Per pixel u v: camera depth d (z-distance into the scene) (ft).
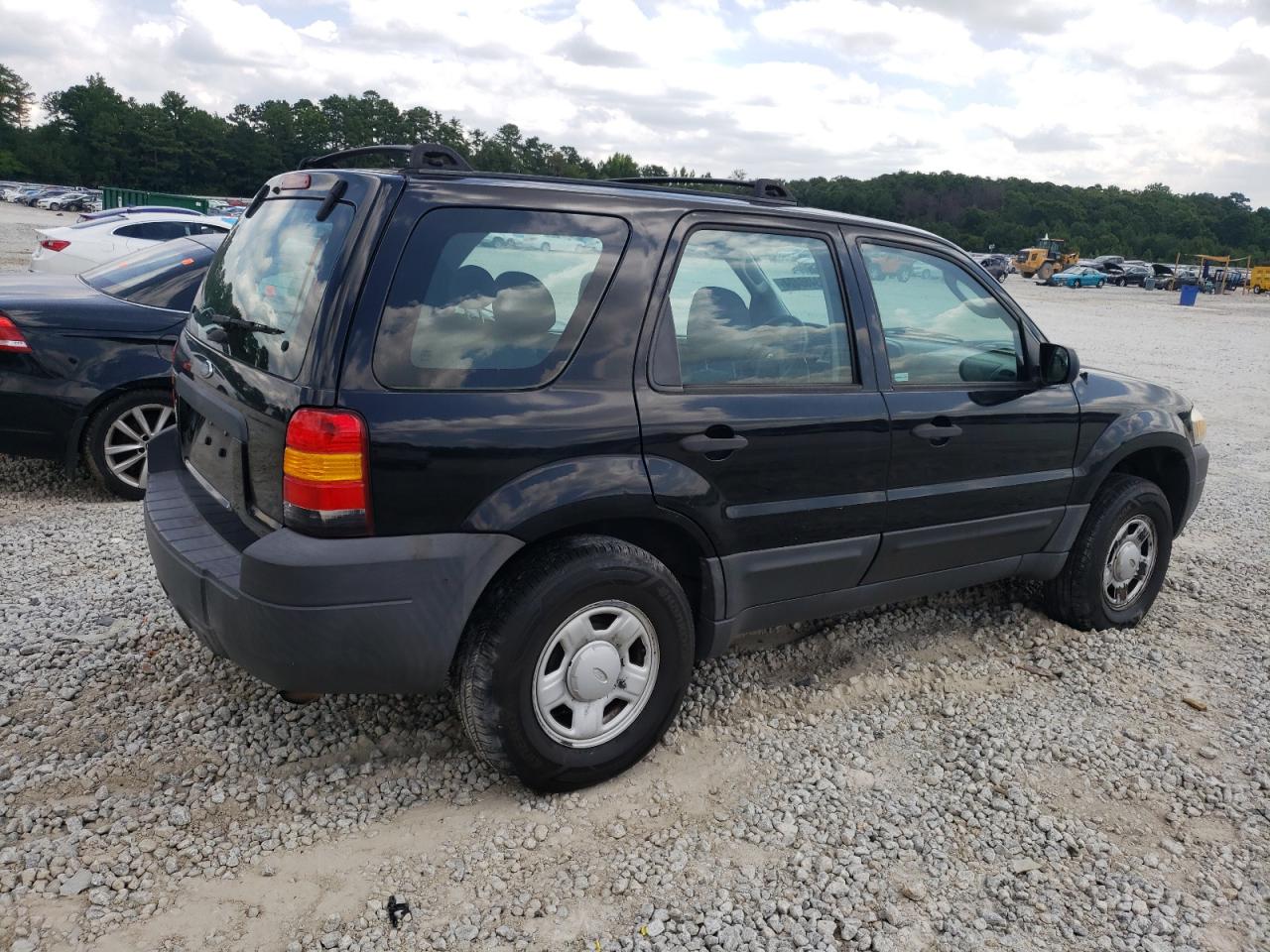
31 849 9.02
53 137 448.24
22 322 18.21
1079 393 14.52
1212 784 11.37
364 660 9.11
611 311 10.13
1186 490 16.40
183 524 10.67
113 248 44.78
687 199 10.90
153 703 11.68
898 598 13.19
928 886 9.38
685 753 11.41
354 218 9.20
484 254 9.55
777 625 12.16
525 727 9.78
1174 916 9.15
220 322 10.68
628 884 9.12
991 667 14.23
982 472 13.23
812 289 11.79
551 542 10.02
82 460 19.54
